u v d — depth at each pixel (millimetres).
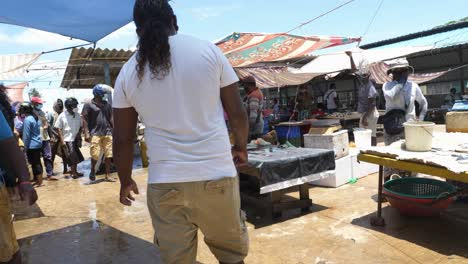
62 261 3566
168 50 1635
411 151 3676
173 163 1660
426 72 15188
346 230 3785
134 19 1766
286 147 5078
